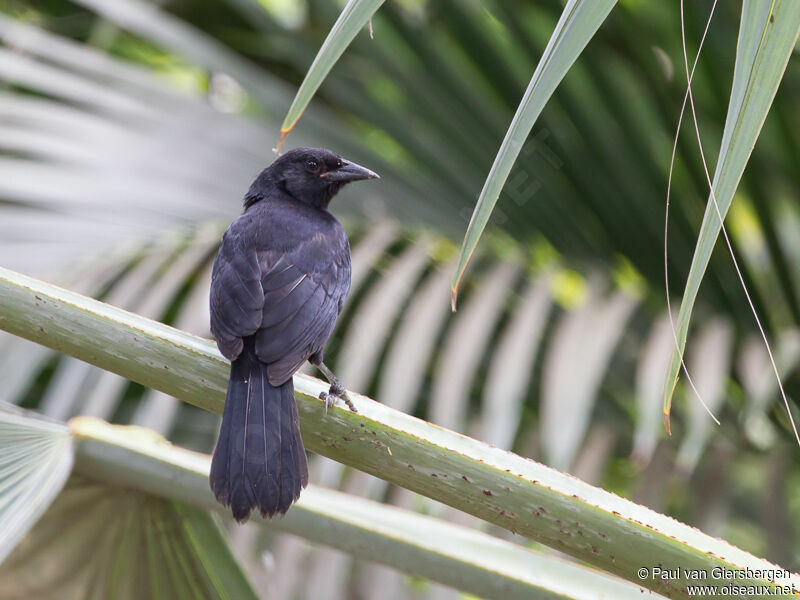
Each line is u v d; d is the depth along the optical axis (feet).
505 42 32.55
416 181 34.68
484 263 31.45
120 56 47.78
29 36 37.91
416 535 18.08
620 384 29.78
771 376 28.68
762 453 30.73
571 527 16.08
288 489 18.01
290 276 25.34
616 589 17.94
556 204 32.53
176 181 33.17
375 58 34.63
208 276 29.66
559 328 28.27
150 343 17.94
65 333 17.69
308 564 27.27
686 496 30.01
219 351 19.42
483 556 17.94
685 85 30.32
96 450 18.57
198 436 31.89
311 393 19.19
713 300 31.45
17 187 31.37
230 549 19.99
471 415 29.55
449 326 30.25
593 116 31.55
